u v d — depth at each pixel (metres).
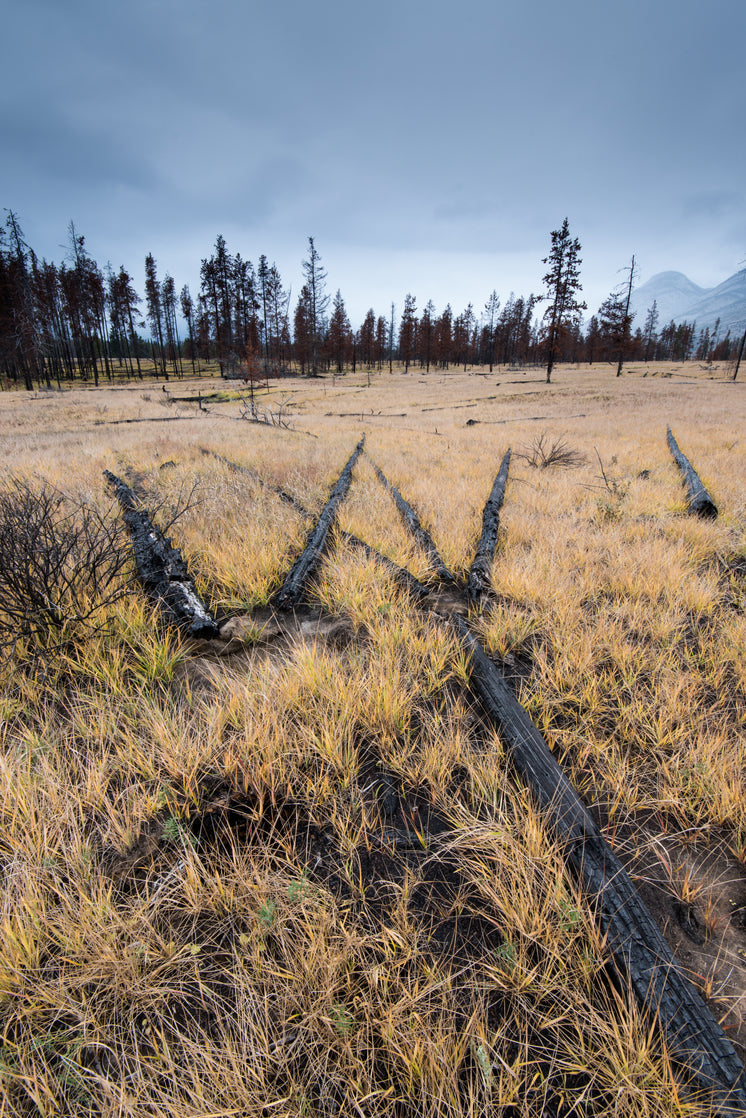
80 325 56.03
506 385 40.88
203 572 4.48
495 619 3.59
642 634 3.51
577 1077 1.32
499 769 2.30
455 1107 1.21
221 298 51.94
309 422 19.66
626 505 6.38
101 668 2.94
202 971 1.54
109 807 1.95
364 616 3.73
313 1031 1.37
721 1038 1.31
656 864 1.91
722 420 16.48
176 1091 1.24
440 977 1.50
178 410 25.81
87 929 1.57
